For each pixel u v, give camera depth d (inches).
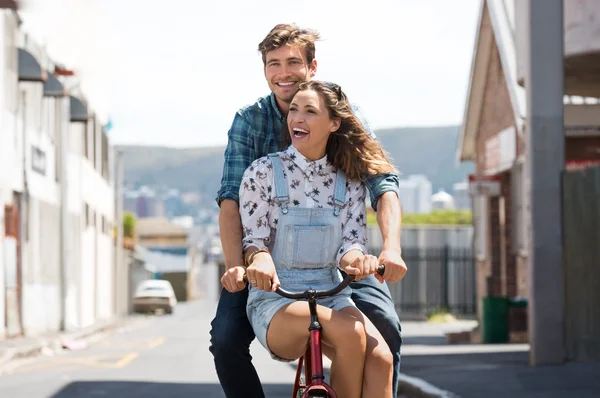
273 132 221.8
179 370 626.2
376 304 207.5
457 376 495.2
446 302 1504.7
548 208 529.0
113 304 2043.6
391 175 201.9
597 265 504.7
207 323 1581.0
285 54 215.8
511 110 1010.1
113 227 2044.8
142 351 834.2
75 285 1409.9
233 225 203.9
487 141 1159.6
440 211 2332.7
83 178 1521.9
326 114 192.9
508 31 965.2
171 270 4092.0
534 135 532.4
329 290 182.5
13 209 990.4
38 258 1116.5
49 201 1188.5
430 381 476.1
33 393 487.8
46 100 1158.3
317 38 219.5
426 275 1507.1
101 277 1798.7
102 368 645.9
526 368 516.4
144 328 1437.0
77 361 716.0
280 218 193.9
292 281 193.6
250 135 221.3
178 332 1242.6
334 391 176.7
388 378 181.9
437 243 1512.1
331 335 178.5
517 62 644.1
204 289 5032.0
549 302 527.2
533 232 529.0
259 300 191.5
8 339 943.7
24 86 1035.9
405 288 1508.4
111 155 1989.4
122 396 472.7
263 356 757.3
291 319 182.2
